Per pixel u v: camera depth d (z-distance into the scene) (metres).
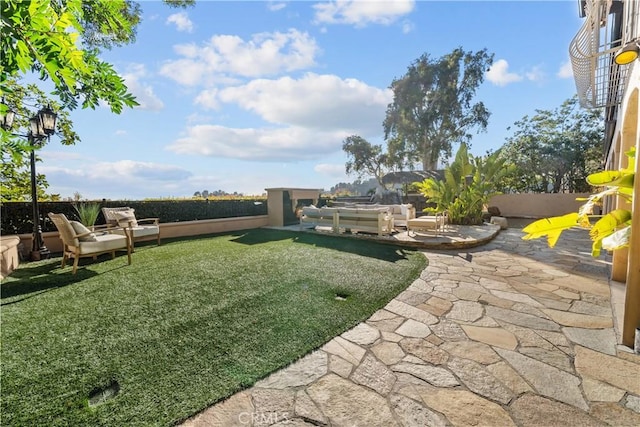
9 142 1.05
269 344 2.27
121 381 1.82
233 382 1.83
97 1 1.21
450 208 9.47
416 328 2.57
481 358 2.11
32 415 1.54
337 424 1.52
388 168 23.44
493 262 4.93
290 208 10.70
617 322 2.65
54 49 0.84
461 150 9.48
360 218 7.17
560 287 3.64
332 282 3.77
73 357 2.07
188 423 1.52
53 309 2.89
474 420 1.54
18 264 4.67
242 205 10.02
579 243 6.70
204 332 2.45
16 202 5.68
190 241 6.97
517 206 15.66
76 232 4.21
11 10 0.76
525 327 2.59
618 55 2.52
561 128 16.72
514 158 17.48
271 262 4.79
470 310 2.96
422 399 1.70
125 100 1.24
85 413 1.56
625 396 1.71
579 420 1.53
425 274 4.21
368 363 2.05
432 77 20.72
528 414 1.58
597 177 2.25
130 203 7.32
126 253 5.55
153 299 3.17
